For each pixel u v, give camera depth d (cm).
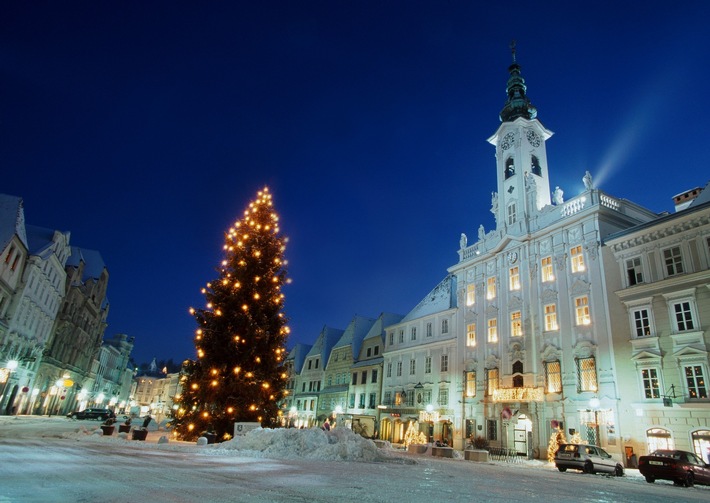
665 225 2972
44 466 1055
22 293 4512
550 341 3597
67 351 6400
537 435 3447
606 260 3328
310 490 928
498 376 3981
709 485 1998
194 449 1852
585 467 2242
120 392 11425
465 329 4466
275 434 1941
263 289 2670
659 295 2927
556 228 3784
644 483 1923
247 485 951
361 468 1537
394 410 4947
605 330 3212
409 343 5203
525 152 4597
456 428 4216
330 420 6131
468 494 1038
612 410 3022
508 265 4175
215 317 2523
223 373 2434
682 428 2656
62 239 5484
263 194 2952
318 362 6962
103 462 1217
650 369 2894
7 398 4628
